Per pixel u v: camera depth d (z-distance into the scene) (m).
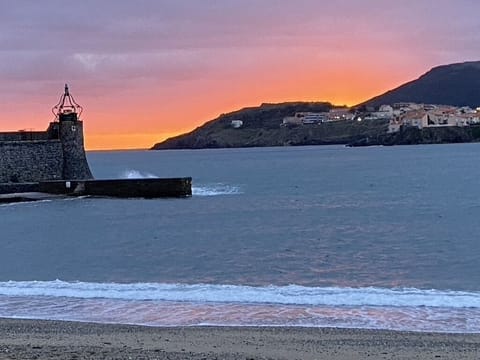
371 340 15.89
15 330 17.38
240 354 14.20
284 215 55.38
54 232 45.62
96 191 70.62
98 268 30.73
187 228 46.88
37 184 71.69
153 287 24.36
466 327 17.55
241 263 31.50
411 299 21.27
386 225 46.81
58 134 79.00
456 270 28.88
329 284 25.97
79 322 18.52
